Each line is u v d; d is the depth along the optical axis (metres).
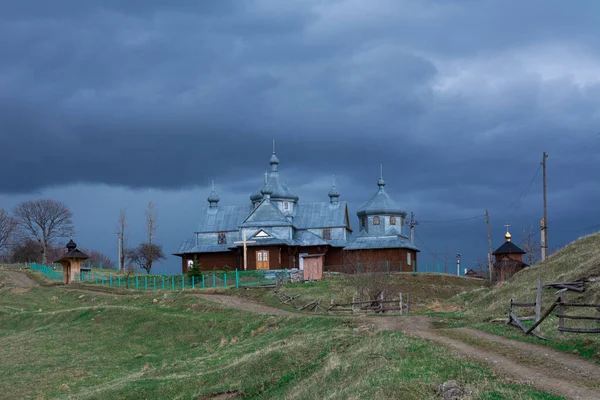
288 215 111.62
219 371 34.81
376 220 111.88
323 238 110.75
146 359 46.97
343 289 66.81
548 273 49.69
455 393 21.45
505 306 42.66
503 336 31.70
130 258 147.12
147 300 68.06
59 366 45.66
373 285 56.09
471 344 29.91
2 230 155.50
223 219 114.00
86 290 86.62
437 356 26.61
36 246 161.12
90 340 54.47
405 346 28.91
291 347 34.84
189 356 45.38
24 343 54.25
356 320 41.88
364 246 107.00
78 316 63.25
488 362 25.64
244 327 50.06
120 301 70.81
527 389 21.70
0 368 45.72
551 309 29.91
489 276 86.06
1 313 70.94
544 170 74.19
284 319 48.41
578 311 36.12
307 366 32.34
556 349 27.88
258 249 102.62
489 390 21.61
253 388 31.45
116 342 53.25
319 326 42.97
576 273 43.50
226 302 62.69
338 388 26.09
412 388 22.25
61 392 38.66
